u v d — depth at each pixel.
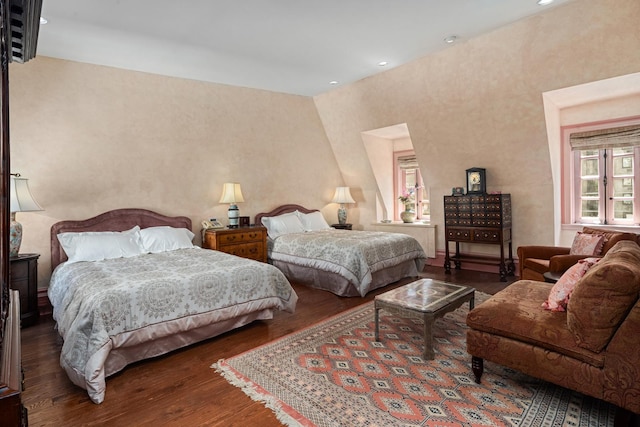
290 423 1.86
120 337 2.34
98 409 2.02
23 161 3.69
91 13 2.89
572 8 3.10
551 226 4.70
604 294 1.72
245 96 5.26
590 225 4.66
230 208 5.05
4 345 0.87
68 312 2.46
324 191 6.64
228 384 2.25
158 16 2.96
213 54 3.84
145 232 4.14
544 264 3.60
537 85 3.93
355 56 3.99
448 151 5.27
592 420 1.83
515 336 2.01
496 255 5.23
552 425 1.80
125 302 2.41
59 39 3.38
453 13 3.07
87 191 4.08
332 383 2.24
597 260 2.18
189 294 2.72
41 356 2.72
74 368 2.17
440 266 5.73
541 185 4.71
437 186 5.74
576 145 4.70
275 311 3.64
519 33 3.48
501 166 4.96
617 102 4.34
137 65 4.15
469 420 1.85
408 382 2.24
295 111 5.90
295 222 5.66
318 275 4.52
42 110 3.77
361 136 6.07
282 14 2.98
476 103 4.48
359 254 4.12
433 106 4.83
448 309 2.69
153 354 2.59
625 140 4.30
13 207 3.22
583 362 1.78
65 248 3.61
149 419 1.92
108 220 4.17
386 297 2.85
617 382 1.66
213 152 5.11
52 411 2.00
